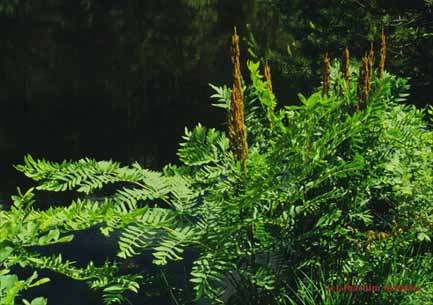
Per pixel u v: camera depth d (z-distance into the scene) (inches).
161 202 324.5
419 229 161.3
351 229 166.4
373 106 158.4
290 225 161.2
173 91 792.9
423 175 171.5
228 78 885.2
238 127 155.0
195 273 145.9
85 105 729.0
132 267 247.1
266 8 576.7
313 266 162.9
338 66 224.2
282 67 474.3
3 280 90.5
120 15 1578.5
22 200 136.3
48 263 140.1
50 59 1088.8
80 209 134.3
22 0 1681.8
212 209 159.5
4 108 716.7
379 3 383.2
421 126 188.9
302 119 156.3
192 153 169.5
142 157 500.1
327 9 412.8
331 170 152.2
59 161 497.7
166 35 1357.0
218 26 1424.7
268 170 147.6
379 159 171.2
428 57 359.3
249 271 157.8
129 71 971.3
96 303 226.1
